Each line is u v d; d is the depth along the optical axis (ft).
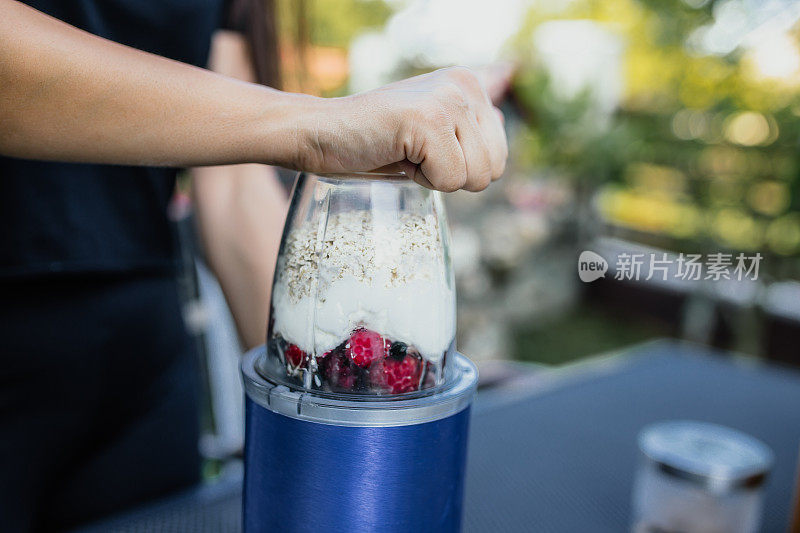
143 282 2.38
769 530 2.06
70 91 1.06
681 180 7.75
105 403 2.33
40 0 1.85
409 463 1.19
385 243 1.24
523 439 2.68
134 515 1.98
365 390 1.23
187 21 2.17
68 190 2.09
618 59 8.91
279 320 1.30
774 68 6.73
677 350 3.92
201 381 3.37
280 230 2.46
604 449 2.62
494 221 9.80
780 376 3.56
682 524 1.88
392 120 1.09
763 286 7.25
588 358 9.50
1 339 2.06
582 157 9.14
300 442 1.19
